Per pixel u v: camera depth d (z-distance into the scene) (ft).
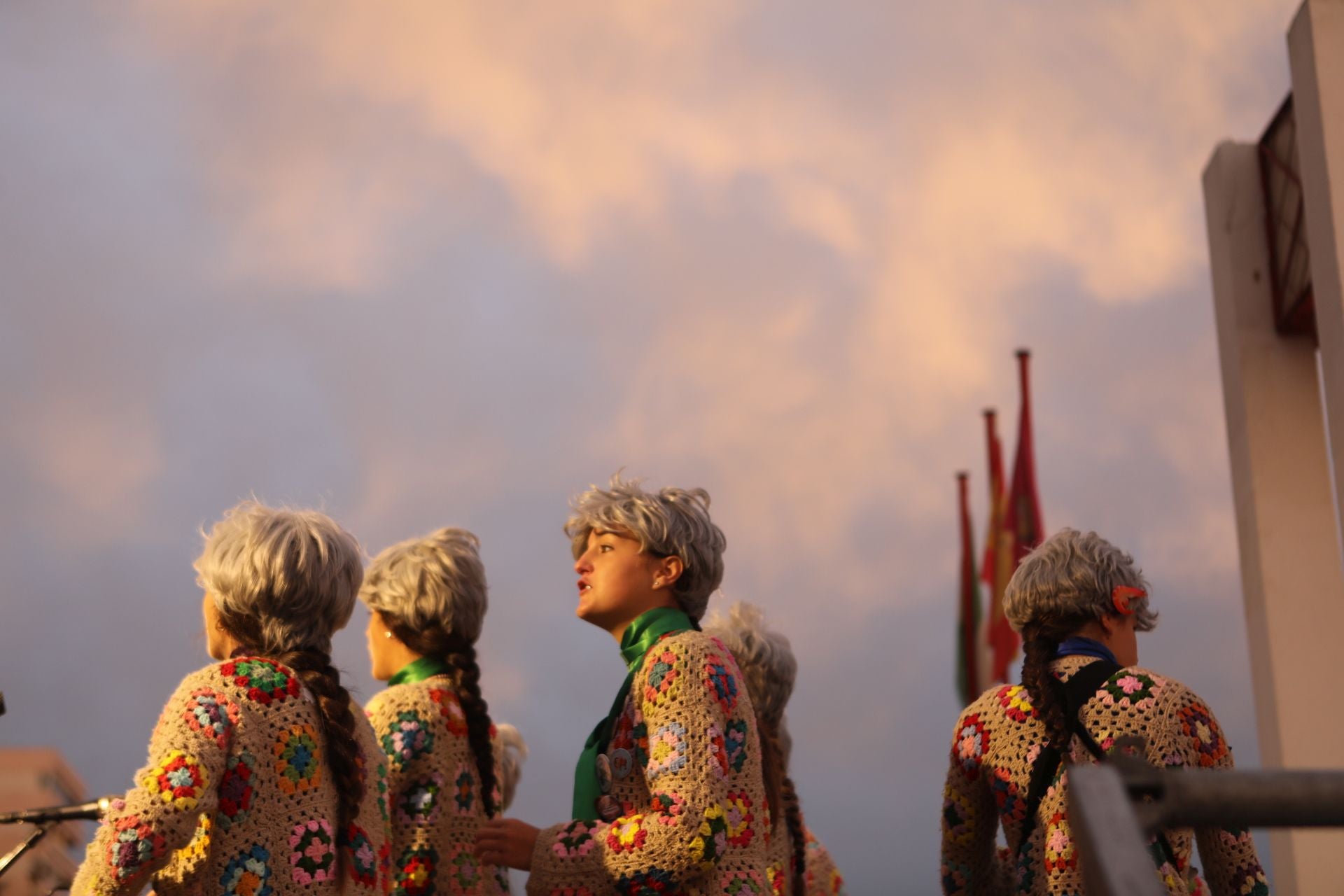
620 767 9.30
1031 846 9.39
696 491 10.50
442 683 12.03
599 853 8.77
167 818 7.92
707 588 10.33
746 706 9.46
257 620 9.08
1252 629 29.01
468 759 11.91
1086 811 2.92
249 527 9.18
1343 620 28.12
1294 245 29.27
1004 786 9.62
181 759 8.11
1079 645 9.70
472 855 11.66
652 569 10.12
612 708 9.57
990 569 59.88
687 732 8.98
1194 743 9.20
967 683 62.59
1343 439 24.13
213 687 8.52
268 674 8.70
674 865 8.65
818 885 15.26
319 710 8.84
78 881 7.98
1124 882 2.62
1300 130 26.21
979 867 10.26
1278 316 30.25
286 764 8.51
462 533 12.78
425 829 11.37
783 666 13.46
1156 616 10.11
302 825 8.46
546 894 8.85
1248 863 9.18
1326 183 25.02
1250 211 31.01
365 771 9.38
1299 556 28.68
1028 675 9.57
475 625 12.48
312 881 8.39
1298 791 3.08
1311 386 29.89
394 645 12.42
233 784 8.33
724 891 8.91
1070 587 9.77
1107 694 9.30
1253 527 29.14
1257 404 29.76
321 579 9.18
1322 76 25.45
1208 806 3.10
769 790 11.13
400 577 12.26
